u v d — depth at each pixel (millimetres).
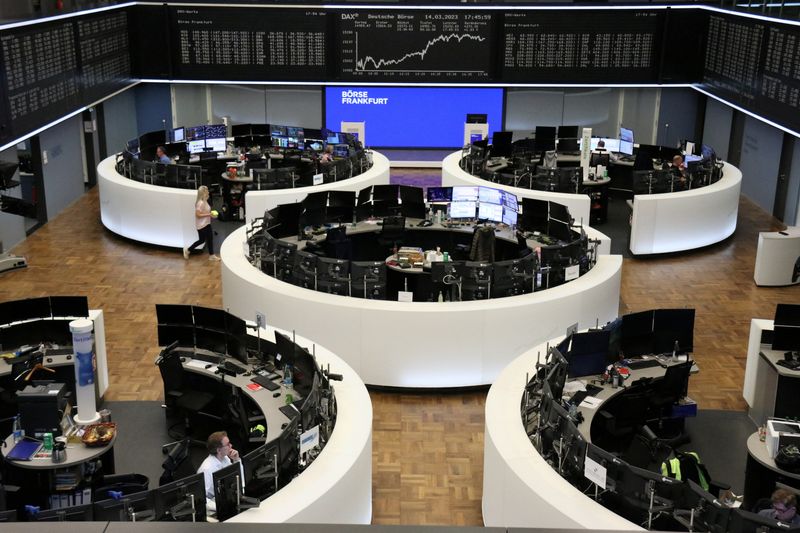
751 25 17000
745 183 19016
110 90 18641
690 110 21312
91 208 17734
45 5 15781
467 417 9945
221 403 9602
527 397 8164
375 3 20062
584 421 8367
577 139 19344
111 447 8156
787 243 13672
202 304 12906
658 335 9711
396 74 20453
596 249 12070
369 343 10273
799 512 7355
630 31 19922
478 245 12523
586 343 9141
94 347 9906
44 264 14477
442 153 21578
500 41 20156
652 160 18531
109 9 18391
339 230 12750
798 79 15102
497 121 21438
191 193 14969
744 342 11977
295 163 18625
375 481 8672
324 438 7727
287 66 20422
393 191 14273
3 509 6934
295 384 8758
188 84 21266
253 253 12016
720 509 6164
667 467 7672
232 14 20062
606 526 6203
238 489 6504
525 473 6895
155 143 18062
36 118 14773
